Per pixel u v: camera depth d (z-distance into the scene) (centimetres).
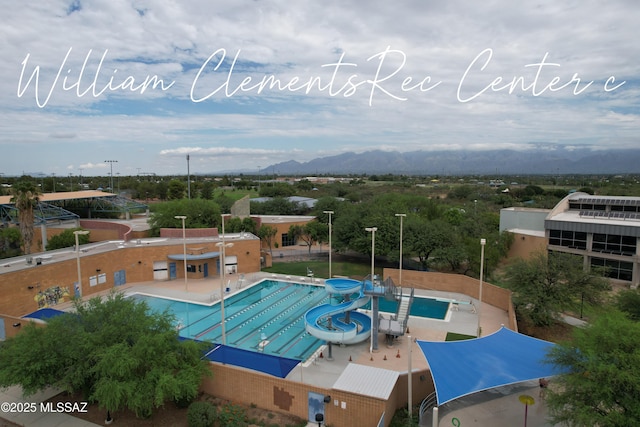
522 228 5622
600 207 5059
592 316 2095
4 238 5528
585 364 1634
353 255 5944
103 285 4062
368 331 2756
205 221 6131
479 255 4419
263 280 4528
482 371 1859
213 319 3353
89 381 1970
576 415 1531
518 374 1839
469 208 7800
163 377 1730
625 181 18812
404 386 1984
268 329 3145
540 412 1919
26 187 4734
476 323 3184
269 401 1973
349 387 1839
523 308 3109
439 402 1648
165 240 4906
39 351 1875
